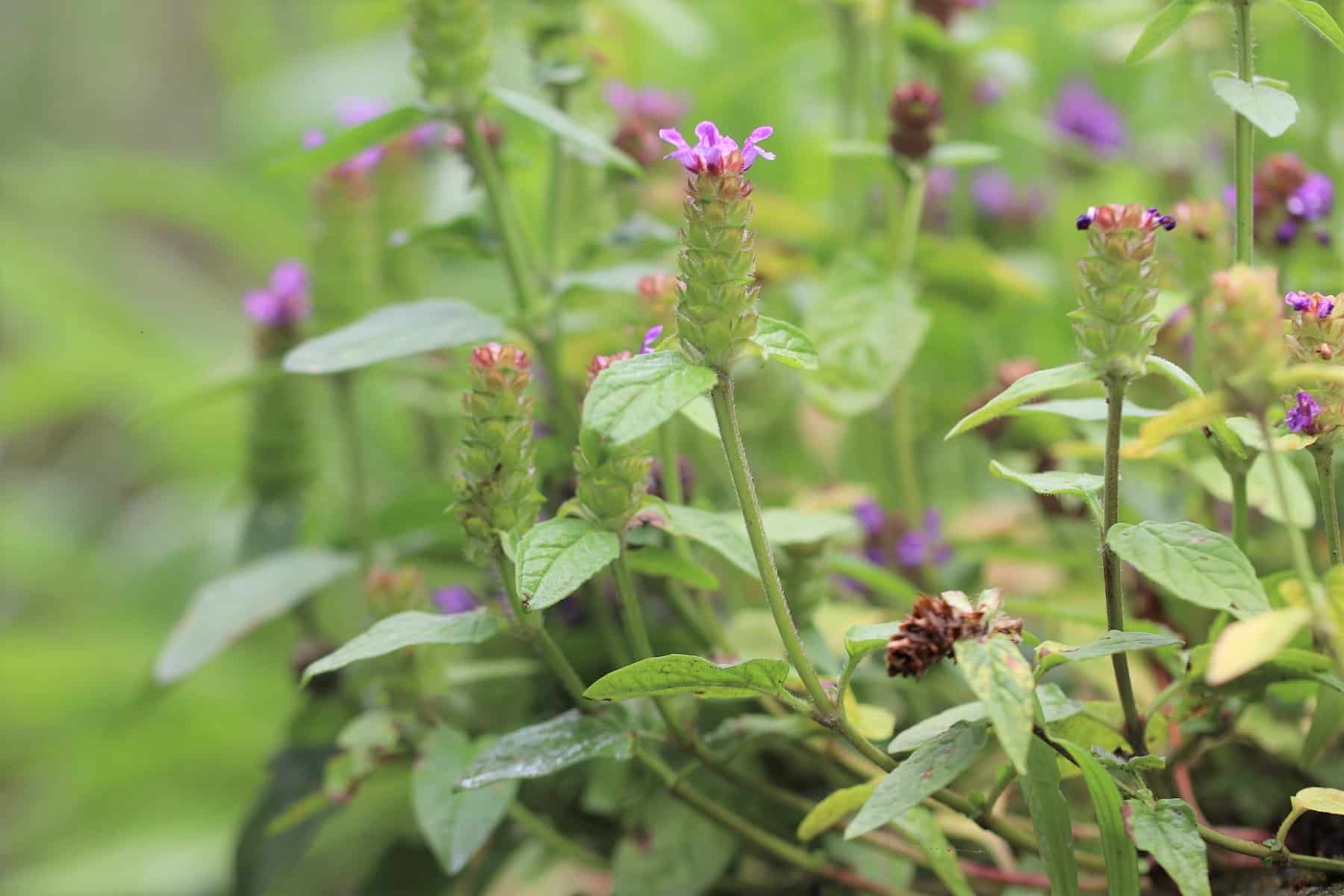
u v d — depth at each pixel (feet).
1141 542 2.48
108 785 5.60
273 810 3.18
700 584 2.73
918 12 3.88
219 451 6.81
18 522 7.67
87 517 7.89
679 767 2.93
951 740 2.52
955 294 3.66
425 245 3.16
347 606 4.24
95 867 5.16
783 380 3.79
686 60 6.05
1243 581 2.45
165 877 5.02
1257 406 2.39
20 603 7.37
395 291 3.97
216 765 5.57
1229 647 2.34
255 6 9.34
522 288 3.05
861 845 2.87
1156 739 2.67
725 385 2.52
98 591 6.94
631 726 2.68
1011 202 4.72
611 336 3.35
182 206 7.59
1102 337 2.47
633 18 4.64
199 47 11.02
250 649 5.48
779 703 2.85
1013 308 4.16
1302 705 2.81
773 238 3.71
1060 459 3.18
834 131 4.37
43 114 10.76
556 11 3.22
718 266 2.49
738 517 2.86
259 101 7.25
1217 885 2.77
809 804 2.80
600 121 4.21
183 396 3.36
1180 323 3.06
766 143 5.44
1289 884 2.71
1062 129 4.63
